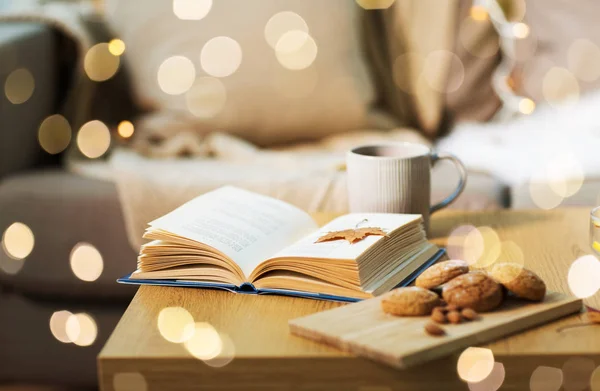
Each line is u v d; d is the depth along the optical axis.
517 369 1.11
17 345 1.95
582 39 2.06
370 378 1.11
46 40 2.05
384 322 1.14
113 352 1.13
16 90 1.94
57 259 1.88
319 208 1.80
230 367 1.12
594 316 1.16
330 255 1.23
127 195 1.82
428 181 1.42
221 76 2.01
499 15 2.12
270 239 1.32
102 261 1.87
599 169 1.79
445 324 1.13
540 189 1.77
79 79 2.04
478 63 2.13
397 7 2.14
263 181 1.82
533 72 2.10
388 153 1.46
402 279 1.26
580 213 1.53
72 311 1.92
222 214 1.35
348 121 2.05
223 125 2.01
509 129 2.02
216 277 1.28
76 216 1.86
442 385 1.11
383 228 1.30
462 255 1.37
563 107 2.04
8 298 1.94
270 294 1.25
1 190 1.89
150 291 1.27
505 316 1.15
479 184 1.82
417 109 2.14
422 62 2.12
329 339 1.12
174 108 2.01
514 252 1.38
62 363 1.95
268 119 2.02
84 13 2.12
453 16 2.10
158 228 1.30
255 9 2.03
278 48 2.01
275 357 1.11
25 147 1.99
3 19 2.10
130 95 2.08
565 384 1.11
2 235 1.88
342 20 2.06
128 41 2.05
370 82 2.09
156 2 2.04
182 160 1.96
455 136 2.04
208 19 2.03
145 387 1.12
